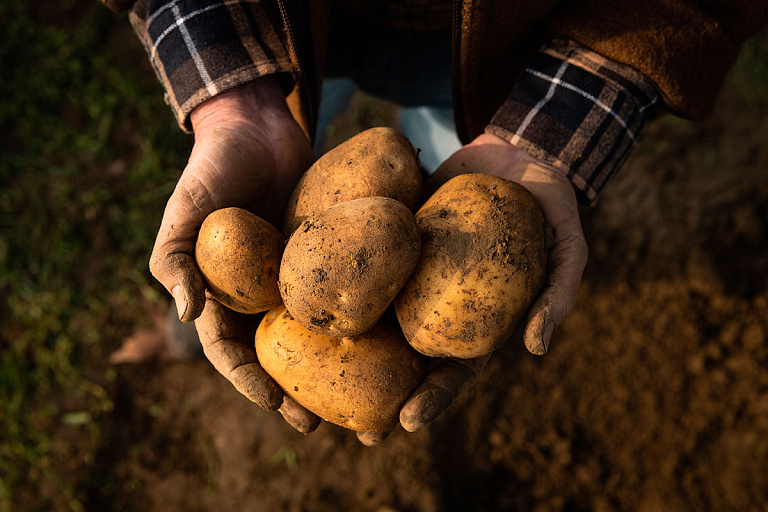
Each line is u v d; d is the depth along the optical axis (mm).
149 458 826
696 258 833
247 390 406
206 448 828
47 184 938
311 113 504
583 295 846
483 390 808
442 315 384
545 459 781
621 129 430
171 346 827
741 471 741
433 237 392
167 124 970
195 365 864
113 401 848
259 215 466
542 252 393
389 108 991
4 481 805
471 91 459
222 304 424
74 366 860
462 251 384
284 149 461
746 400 768
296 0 413
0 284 894
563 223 416
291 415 420
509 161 440
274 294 411
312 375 400
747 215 825
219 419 835
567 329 834
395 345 408
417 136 760
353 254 375
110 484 816
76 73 981
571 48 438
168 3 445
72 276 902
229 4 442
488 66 451
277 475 797
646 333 819
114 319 887
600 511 755
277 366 407
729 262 823
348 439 800
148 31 458
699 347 802
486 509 771
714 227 842
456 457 788
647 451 772
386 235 376
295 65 448
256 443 812
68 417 833
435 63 562
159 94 979
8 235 908
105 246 916
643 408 790
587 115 427
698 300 821
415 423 385
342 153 425
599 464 775
